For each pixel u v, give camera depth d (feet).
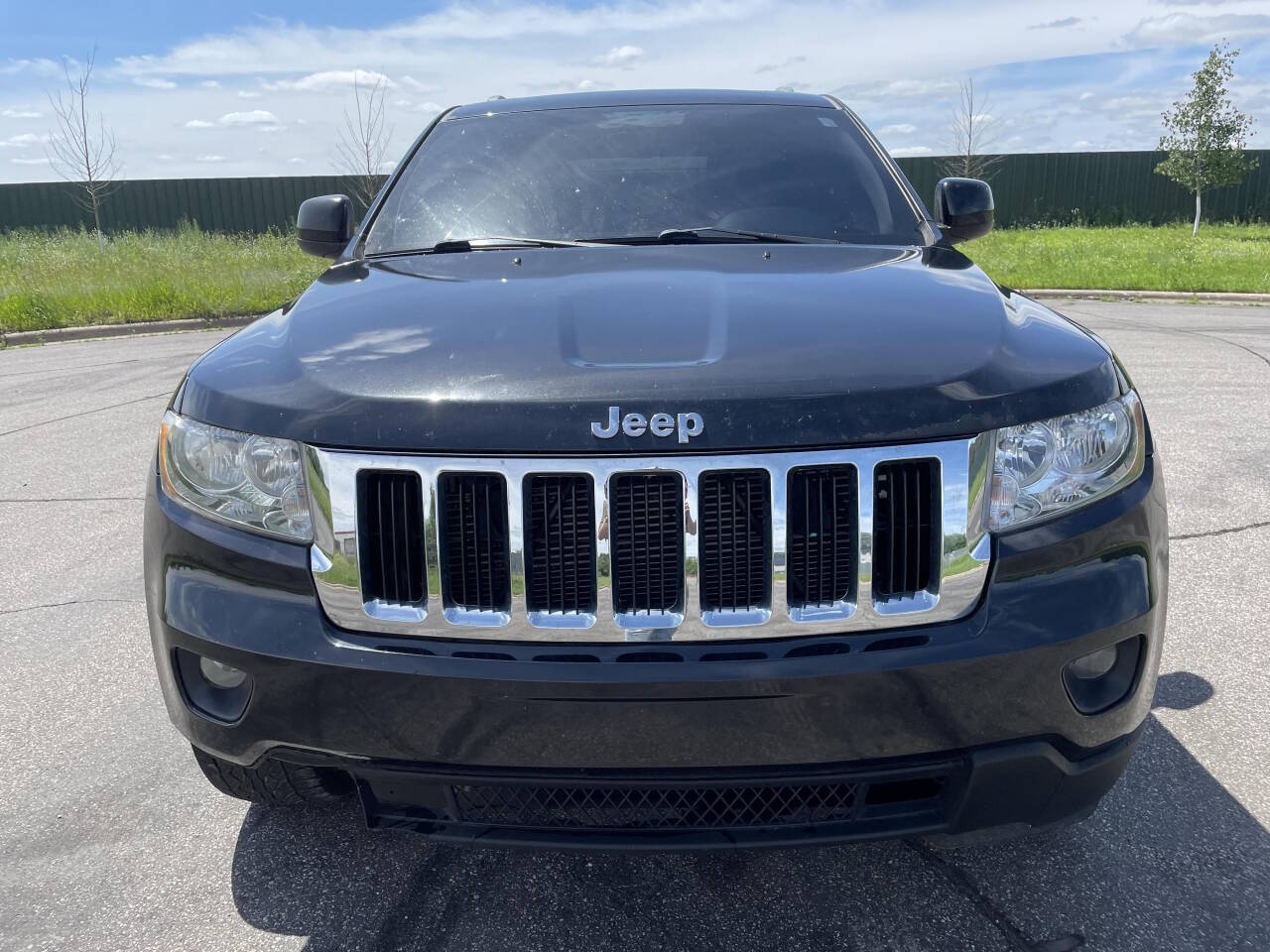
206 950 6.77
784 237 9.23
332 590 5.93
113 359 31.96
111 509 16.56
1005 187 99.55
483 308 7.09
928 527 5.82
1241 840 7.67
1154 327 34.22
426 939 6.83
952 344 6.28
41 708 10.12
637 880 7.41
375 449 5.83
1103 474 6.17
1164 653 10.83
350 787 6.93
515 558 5.71
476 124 11.09
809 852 7.69
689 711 5.64
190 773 8.96
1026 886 7.23
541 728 5.74
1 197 83.46
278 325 7.48
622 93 11.57
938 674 5.67
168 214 85.87
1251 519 14.89
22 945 6.82
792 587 5.74
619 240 9.22
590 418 5.67
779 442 5.63
